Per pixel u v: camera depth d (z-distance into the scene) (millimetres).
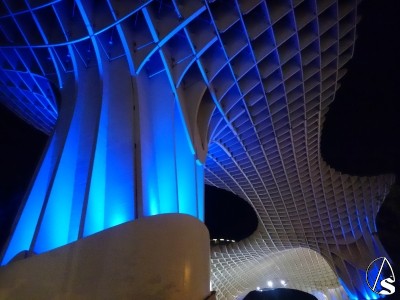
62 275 10625
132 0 14070
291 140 26797
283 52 18656
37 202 13727
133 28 15297
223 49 16219
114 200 12664
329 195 37812
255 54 17531
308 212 38844
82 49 15836
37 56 17156
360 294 41656
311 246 44094
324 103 24984
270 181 33000
